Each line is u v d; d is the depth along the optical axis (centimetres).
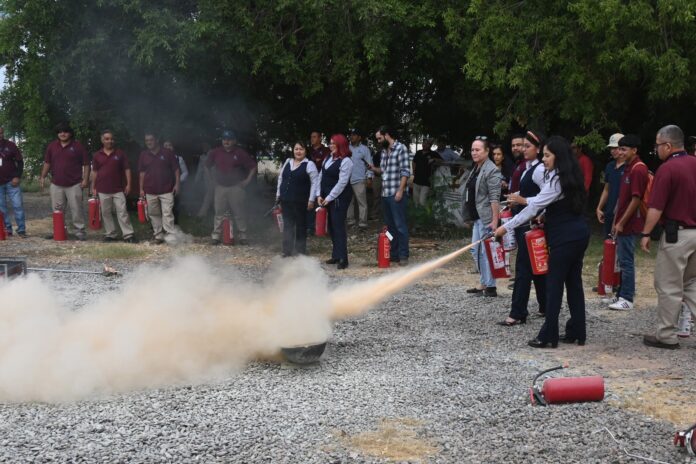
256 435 445
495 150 1012
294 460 411
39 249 1241
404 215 1124
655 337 673
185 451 420
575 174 635
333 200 1087
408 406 500
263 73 1476
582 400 510
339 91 1666
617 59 1163
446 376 570
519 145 846
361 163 1504
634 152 812
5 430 449
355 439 442
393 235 1138
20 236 1384
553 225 651
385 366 596
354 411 489
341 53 1399
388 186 1119
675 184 647
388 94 1753
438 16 1416
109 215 1351
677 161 651
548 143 645
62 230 1347
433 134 1922
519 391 535
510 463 411
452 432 454
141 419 470
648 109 1554
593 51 1223
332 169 1094
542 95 1323
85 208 1878
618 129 1351
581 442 441
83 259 1149
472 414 486
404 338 691
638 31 1149
